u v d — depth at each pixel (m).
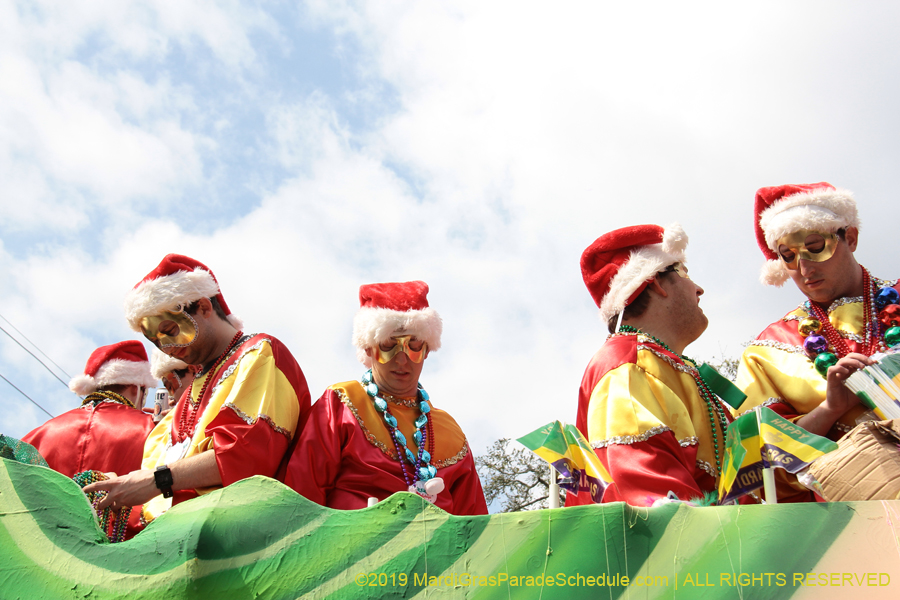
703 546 2.30
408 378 3.96
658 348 3.60
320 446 3.63
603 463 3.20
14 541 2.49
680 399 3.45
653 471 3.01
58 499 2.56
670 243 3.81
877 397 3.31
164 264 4.12
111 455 4.47
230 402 3.54
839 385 3.49
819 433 3.54
